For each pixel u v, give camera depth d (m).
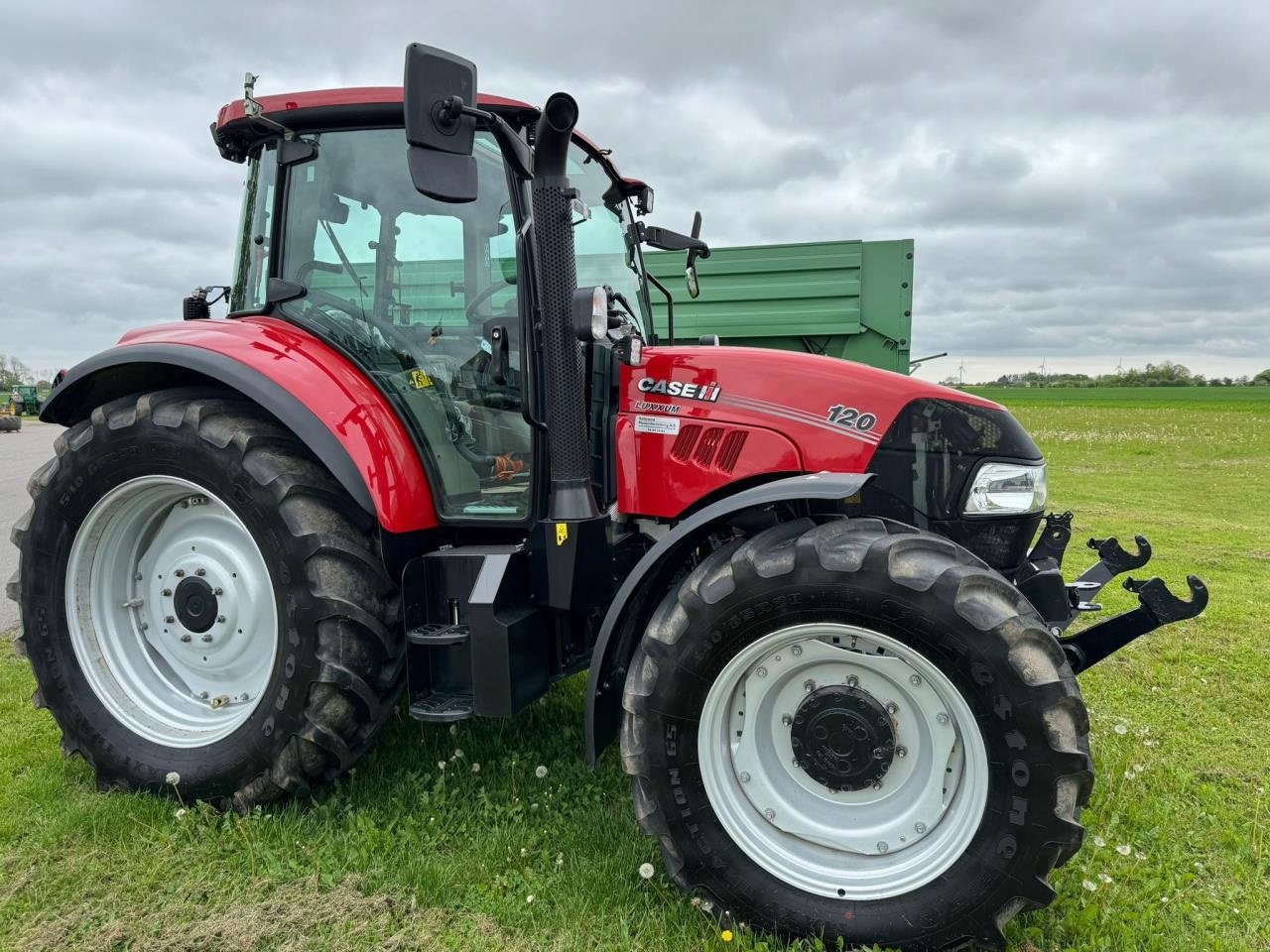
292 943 2.08
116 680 2.88
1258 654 4.37
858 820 2.17
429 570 2.65
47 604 2.86
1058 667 1.99
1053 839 1.91
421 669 2.56
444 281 2.79
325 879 2.32
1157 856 2.50
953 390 2.65
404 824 2.56
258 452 2.60
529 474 2.70
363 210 2.84
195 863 2.41
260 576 2.74
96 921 2.17
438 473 2.79
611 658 2.39
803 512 2.55
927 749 2.11
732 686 2.20
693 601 2.17
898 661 2.09
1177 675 4.06
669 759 2.18
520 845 2.49
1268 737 3.36
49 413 3.01
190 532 2.85
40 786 2.81
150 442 2.70
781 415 2.59
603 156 3.33
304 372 2.69
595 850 2.47
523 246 2.59
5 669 3.93
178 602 2.84
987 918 1.98
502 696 2.43
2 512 8.38
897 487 2.55
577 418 2.55
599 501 2.75
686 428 2.66
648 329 3.77
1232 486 11.71
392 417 2.75
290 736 2.54
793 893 2.12
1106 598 5.50
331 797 2.69
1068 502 10.12
